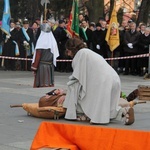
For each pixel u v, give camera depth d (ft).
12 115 37.32
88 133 22.36
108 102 33.68
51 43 54.75
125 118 33.78
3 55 79.56
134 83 61.67
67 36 74.13
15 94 49.16
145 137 20.95
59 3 125.18
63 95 36.17
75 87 34.47
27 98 46.21
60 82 61.21
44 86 55.16
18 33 78.89
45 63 54.85
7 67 80.07
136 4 137.08
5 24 77.51
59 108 35.27
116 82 34.22
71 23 69.15
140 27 73.51
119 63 74.38
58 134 22.98
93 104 33.78
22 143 28.43
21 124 33.96
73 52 34.76
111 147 21.70
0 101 44.16
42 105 36.11
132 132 21.30
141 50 71.41
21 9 131.03
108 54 73.61
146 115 38.42
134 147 21.13
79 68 34.09
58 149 22.27
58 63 77.51
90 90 33.86
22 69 80.28
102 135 22.03
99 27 73.67
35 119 35.81
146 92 46.39
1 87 55.16
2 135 30.55
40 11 122.31
